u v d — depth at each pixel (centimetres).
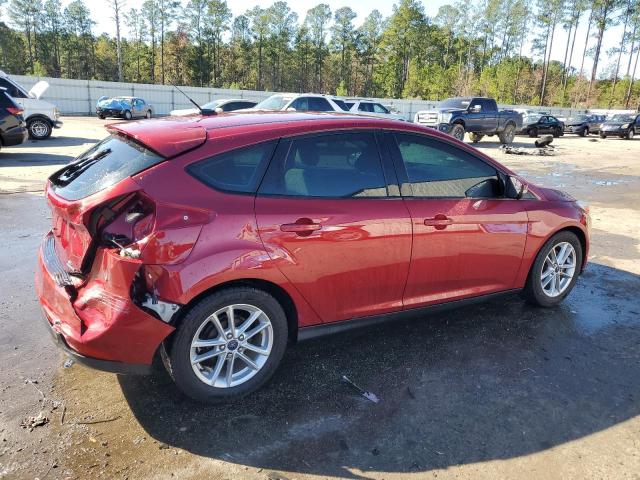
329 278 304
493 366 340
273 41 9631
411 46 9131
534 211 396
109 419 272
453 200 352
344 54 10031
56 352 342
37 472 232
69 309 265
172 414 278
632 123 3081
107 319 252
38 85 1795
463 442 263
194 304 265
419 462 248
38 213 706
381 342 369
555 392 312
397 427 274
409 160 341
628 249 637
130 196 254
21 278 469
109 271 251
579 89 7862
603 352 365
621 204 955
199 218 261
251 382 294
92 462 240
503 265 387
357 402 296
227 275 265
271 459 247
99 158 295
